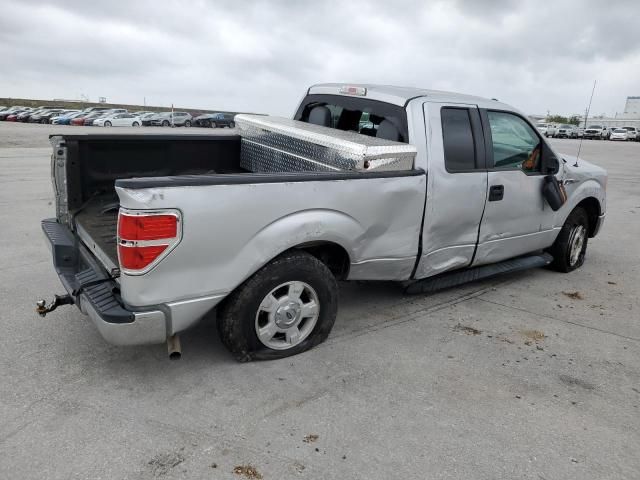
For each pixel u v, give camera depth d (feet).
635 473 8.48
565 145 107.76
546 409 10.13
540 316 14.73
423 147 12.77
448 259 14.24
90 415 9.30
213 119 156.87
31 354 11.37
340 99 15.65
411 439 9.01
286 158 14.30
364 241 12.05
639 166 65.21
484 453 8.75
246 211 9.84
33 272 16.52
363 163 11.57
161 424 9.13
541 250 18.43
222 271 9.93
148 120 148.56
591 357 12.38
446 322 13.97
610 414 10.08
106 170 14.20
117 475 7.90
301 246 11.45
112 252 10.50
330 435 9.01
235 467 8.15
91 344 11.89
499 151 14.74
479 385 10.86
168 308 9.52
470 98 14.57
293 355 11.66
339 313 14.20
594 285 17.63
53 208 26.58
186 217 9.16
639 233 25.88
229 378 10.67
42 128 121.39
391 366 11.46
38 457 8.21
